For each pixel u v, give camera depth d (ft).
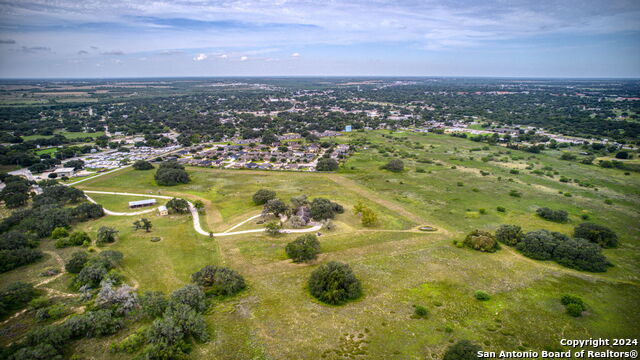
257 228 376.27
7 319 222.69
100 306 227.20
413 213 423.64
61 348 193.36
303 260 301.63
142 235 355.77
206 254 317.42
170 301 227.81
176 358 186.19
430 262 300.20
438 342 200.75
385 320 221.05
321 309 233.76
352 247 330.75
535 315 226.79
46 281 268.00
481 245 322.96
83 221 392.88
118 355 191.11
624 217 410.11
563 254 301.43
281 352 193.88
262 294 253.24
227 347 198.59
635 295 252.01
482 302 241.35
